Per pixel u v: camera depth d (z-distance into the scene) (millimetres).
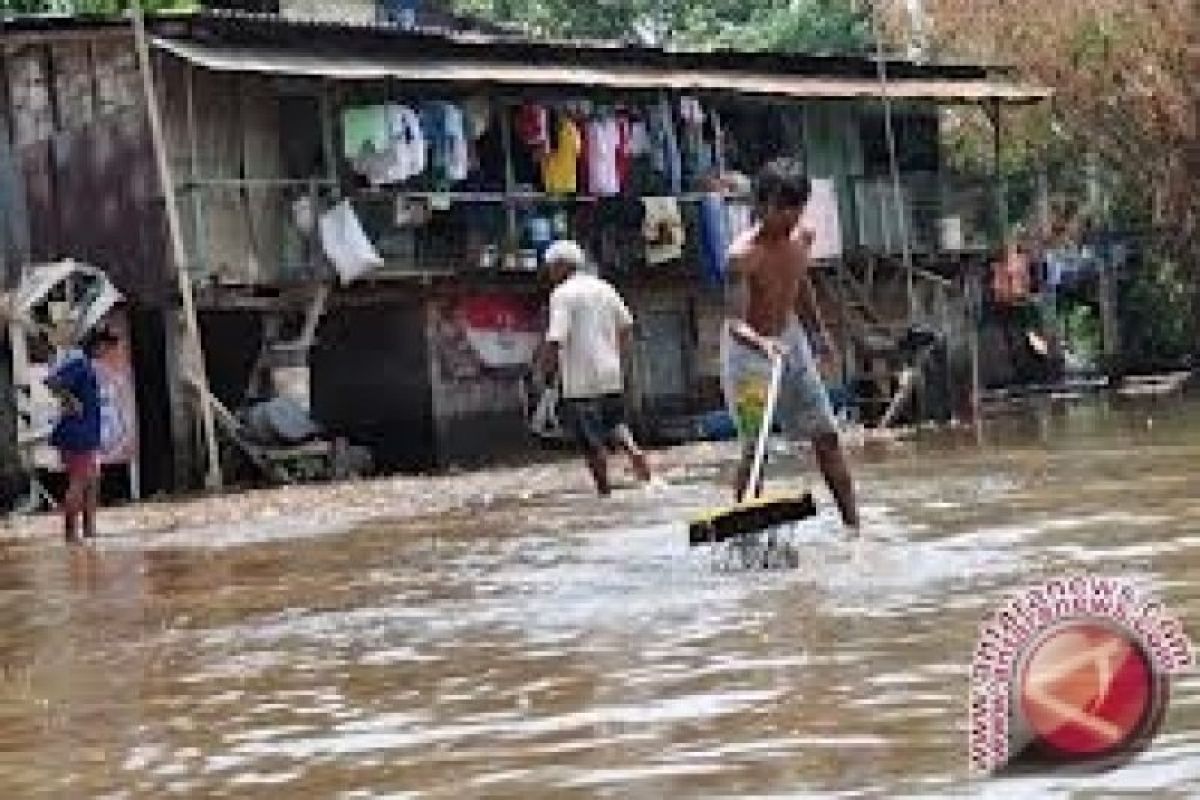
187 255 30812
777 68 40844
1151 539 10625
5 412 31312
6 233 32906
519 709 7004
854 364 42312
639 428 38594
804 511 10922
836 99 40688
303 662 8820
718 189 38469
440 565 12977
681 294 40156
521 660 8188
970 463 20047
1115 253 52062
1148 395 40250
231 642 9797
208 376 32469
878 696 6488
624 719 6590
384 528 17359
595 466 20344
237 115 32531
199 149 31906
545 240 35688
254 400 31797
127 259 31359
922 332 39281
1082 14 50281
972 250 46094
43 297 29547
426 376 34656
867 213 42969
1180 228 50625
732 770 5582
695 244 38281
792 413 12961
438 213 34500
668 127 37656
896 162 46156
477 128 34656
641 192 37375
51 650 10242
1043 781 4543
